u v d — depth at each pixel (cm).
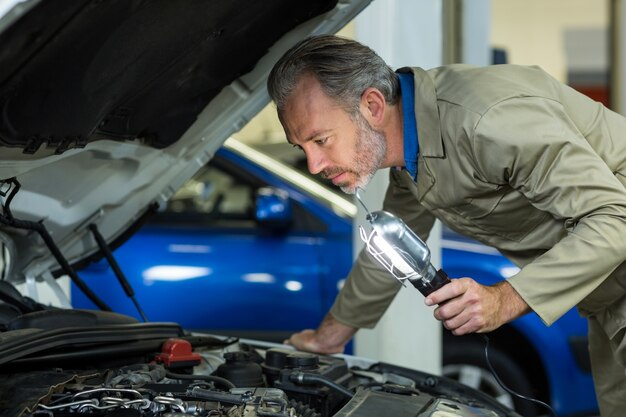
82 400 162
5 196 198
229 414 161
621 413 238
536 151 177
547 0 1041
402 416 171
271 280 425
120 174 221
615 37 611
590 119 200
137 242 429
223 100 219
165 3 162
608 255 175
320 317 423
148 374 183
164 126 210
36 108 164
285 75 187
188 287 424
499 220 203
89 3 144
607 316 215
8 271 234
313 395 189
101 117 185
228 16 182
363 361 237
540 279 177
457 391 217
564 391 425
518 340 431
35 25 139
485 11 522
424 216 247
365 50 190
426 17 324
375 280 243
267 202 429
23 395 160
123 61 171
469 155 188
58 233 228
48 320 200
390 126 196
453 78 194
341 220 433
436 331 340
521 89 184
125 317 222
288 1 193
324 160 190
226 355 204
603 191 176
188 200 445
